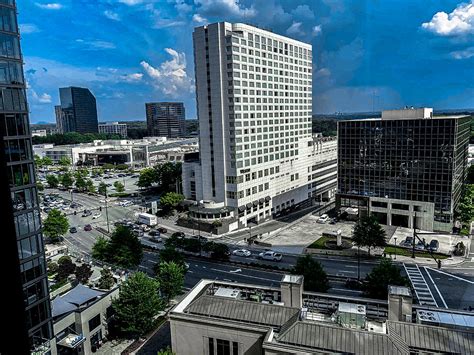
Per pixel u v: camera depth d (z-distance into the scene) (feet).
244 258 266.57
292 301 118.32
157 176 512.63
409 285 170.71
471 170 437.58
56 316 146.41
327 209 409.69
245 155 339.98
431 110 330.54
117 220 386.11
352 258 260.62
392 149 321.93
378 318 111.04
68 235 338.54
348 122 341.62
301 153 426.92
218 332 110.42
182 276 190.60
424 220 315.99
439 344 95.04
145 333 168.45
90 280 202.18
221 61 320.29
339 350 92.43
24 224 127.85
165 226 354.95
